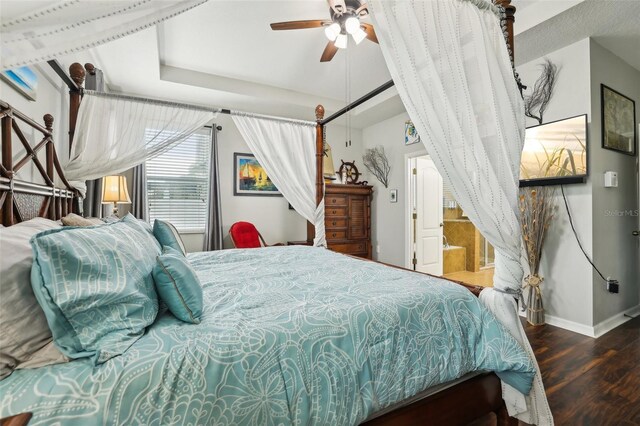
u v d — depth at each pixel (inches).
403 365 43.6
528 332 103.3
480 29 51.4
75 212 86.1
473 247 206.5
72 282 32.1
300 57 128.6
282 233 186.9
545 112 112.0
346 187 183.8
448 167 47.5
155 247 54.2
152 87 141.0
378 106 169.3
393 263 188.1
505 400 52.6
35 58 29.5
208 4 95.4
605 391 69.1
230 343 35.3
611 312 108.4
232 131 173.6
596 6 86.0
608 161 108.0
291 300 49.4
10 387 27.3
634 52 110.0
